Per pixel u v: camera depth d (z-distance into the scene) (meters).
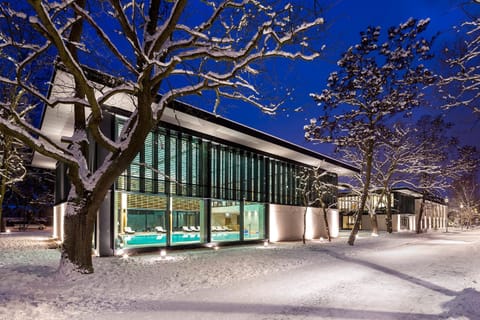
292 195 31.52
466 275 11.96
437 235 40.06
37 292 8.59
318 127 21.36
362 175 35.31
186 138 21.23
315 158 31.16
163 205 20.44
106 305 7.82
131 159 10.66
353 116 21.36
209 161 22.70
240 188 25.47
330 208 37.72
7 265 12.57
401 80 19.00
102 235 16.77
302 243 27.09
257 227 27.38
